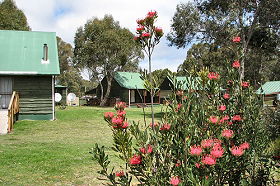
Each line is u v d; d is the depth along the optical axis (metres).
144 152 2.21
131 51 36.62
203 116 2.59
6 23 37.94
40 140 10.12
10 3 42.16
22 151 7.98
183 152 2.18
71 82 60.34
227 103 2.93
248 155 2.67
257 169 3.13
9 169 6.22
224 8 21.56
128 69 40.03
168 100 2.54
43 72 15.84
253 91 3.11
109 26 37.59
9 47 17.41
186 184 2.04
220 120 2.46
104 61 36.41
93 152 2.44
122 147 2.23
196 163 2.01
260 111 3.01
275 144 5.06
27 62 16.41
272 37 22.44
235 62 2.99
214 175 2.34
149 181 2.21
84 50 36.41
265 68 40.50
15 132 11.92
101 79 40.75
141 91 36.84
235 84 2.98
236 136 2.80
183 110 2.38
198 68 2.82
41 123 14.67
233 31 19.72
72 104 38.91
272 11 20.69
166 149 2.39
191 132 2.34
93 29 36.38
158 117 18.69
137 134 2.29
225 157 2.20
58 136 11.13
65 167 6.45
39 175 5.88
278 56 25.88
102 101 36.88
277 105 6.85
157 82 2.62
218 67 3.03
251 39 24.56
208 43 22.75
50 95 16.28
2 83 15.62
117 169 6.26
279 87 31.81
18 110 15.30
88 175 5.92
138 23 2.59
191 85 2.67
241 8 20.81
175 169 2.24
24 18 43.19
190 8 21.83
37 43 18.34
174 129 2.32
